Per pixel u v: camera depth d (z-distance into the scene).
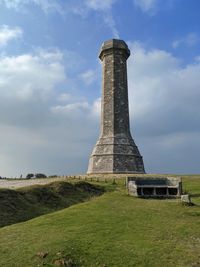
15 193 28.20
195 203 24.66
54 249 14.11
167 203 23.59
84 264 13.08
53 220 18.95
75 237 15.57
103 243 14.84
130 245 14.67
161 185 29.17
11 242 15.41
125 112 60.53
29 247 14.55
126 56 63.84
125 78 62.12
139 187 28.58
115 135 58.94
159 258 13.49
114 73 61.31
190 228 17.17
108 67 62.06
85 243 14.81
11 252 14.16
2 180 54.94
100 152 58.47
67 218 19.20
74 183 36.28
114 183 40.94
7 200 26.25
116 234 16.05
